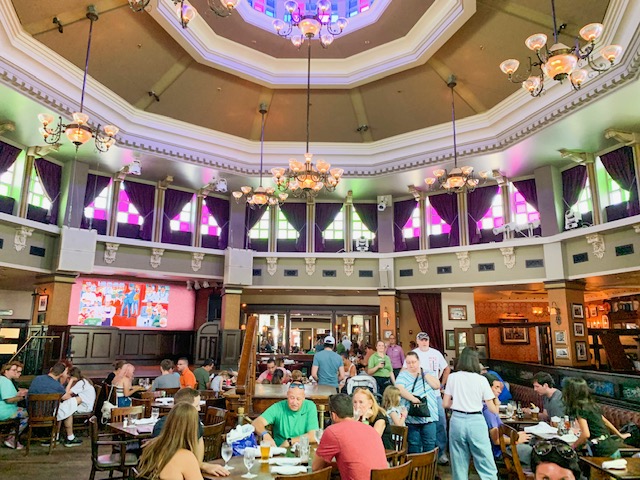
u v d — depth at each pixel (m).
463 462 4.12
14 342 13.24
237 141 13.04
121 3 8.79
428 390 5.08
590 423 4.21
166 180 13.68
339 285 14.55
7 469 5.59
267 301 16.05
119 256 13.02
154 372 12.27
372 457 2.94
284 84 11.42
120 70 10.24
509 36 9.33
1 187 11.12
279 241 14.95
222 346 13.60
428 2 9.23
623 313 14.72
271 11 10.69
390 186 14.17
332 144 13.39
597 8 8.02
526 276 12.50
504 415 5.83
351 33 10.44
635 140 10.20
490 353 14.79
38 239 11.57
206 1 9.35
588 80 8.81
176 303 15.17
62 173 12.48
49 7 8.34
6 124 10.19
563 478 2.76
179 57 10.55
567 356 11.34
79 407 7.27
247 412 5.36
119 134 11.38
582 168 11.84
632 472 3.30
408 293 15.22
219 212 14.81
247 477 3.01
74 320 13.27
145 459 2.76
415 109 11.98
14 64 8.59
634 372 9.78
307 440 3.44
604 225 10.61
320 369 7.14
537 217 12.89
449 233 14.07
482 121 11.62
